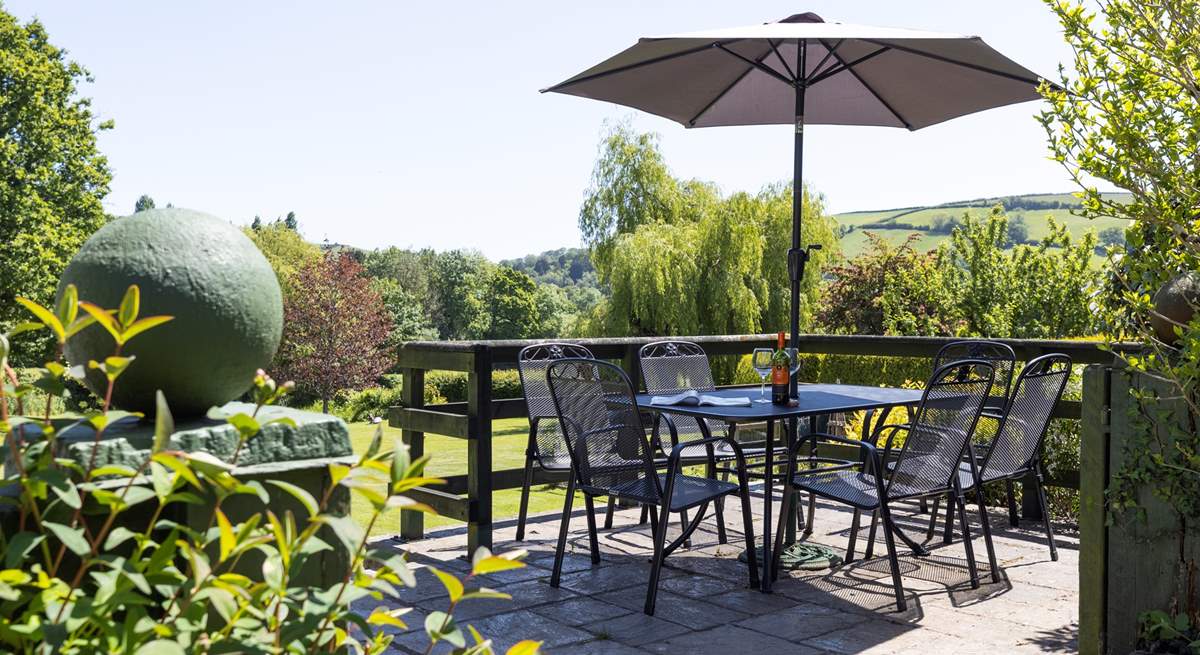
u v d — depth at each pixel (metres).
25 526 1.10
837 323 19.50
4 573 0.93
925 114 4.93
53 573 1.02
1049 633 3.14
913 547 4.09
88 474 1.02
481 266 57.16
